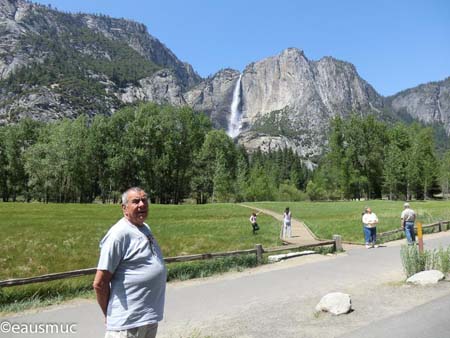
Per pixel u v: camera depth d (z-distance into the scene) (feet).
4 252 70.54
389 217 133.39
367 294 35.76
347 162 298.76
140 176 289.12
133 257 14.05
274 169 485.56
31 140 317.01
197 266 49.32
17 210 160.45
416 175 296.51
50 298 37.50
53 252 71.97
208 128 336.70
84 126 298.15
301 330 26.50
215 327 27.94
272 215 160.86
